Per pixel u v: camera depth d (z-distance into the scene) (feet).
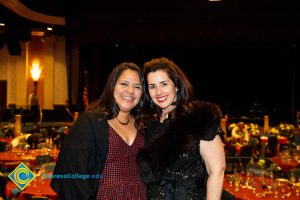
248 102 64.49
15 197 18.15
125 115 9.20
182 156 8.50
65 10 55.42
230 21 50.72
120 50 61.87
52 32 59.62
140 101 9.45
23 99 61.41
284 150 32.89
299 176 20.83
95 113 9.03
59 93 61.82
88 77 55.11
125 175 8.87
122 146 8.93
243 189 18.06
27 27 52.80
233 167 26.23
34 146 33.14
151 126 9.29
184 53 63.16
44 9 53.88
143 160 8.74
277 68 63.52
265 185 17.92
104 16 51.16
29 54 61.82
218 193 8.45
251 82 64.18
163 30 51.06
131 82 9.11
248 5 50.67
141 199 8.87
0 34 51.08
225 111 62.28
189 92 8.98
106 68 61.87
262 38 50.96
